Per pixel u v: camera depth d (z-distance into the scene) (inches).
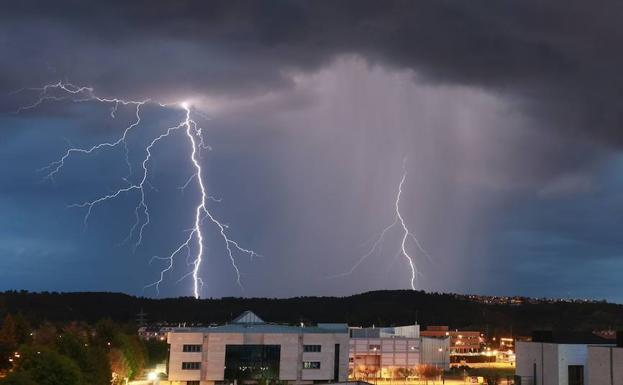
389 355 7239.2
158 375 5944.9
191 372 5831.7
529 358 5049.2
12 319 5502.0
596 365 4264.3
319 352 6058.1
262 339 5979.3
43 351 3467.0
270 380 5821.9
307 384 5654.5
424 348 7357.3
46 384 3344.0
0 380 3046.3
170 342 5856.3
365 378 6983.3
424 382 6619.1
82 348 4057.6
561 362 4685.0
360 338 7234.3
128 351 5472.4
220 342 5915.4
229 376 5885.8
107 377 4232.3
